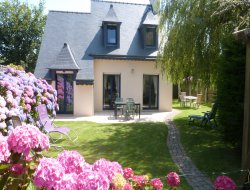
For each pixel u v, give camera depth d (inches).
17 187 78.3
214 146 316.2
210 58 430.6
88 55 653.3
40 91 279.3
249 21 323.0
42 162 72.9
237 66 265.7
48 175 69.9
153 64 686.5
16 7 1083.9
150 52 686.5
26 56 1103.0
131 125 467.5
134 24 729.6
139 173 222.7
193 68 455.8
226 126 281.1
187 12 445.4
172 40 467.2
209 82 448.8
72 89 630.5
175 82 522.3
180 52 447.5
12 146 82.0
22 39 1097.4
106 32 673.0
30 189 73.9
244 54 263.3
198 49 432.1
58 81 629.0
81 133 393.1
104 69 665.6
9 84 208.7
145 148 308.3
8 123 161.2
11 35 1080.2
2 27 1064.2
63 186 69.0
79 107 619.2
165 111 689.6
